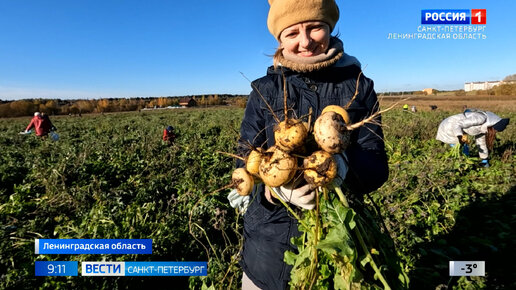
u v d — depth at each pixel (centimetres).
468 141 688
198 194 460
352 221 133
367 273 148
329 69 160
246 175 146
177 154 847
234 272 284
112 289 283
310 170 128
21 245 344
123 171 683
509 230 399
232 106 6531
